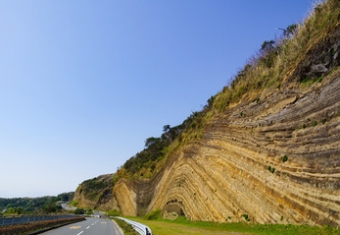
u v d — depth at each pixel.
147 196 67.88
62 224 39.72
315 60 18.52
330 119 16.03
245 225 22.53
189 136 45.78
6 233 19.75
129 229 28.31
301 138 18.22
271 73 24.59
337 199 14.16
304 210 16.48
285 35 24.97
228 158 28.91
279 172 19.84
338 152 14.85
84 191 162.50
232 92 31.95
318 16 20.06
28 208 141.62
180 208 42.41
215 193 30.31
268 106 23.30
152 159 80.56
